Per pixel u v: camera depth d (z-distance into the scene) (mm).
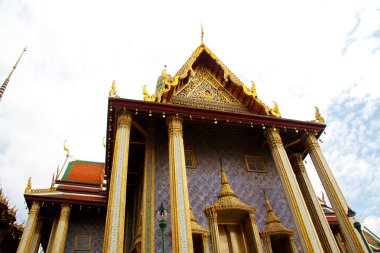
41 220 20172
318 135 15531
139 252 12461
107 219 9883
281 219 13836
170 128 12688
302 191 16109
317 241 11328
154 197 12648
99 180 24047
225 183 13883
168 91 14914
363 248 11602
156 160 13773
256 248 12383
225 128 15859
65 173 24734
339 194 13070
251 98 16562
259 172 15258
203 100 16391
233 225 13438
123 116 12523
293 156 17094
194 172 14188
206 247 11828
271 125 14547
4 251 25500
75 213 20500
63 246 17812
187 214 10297
